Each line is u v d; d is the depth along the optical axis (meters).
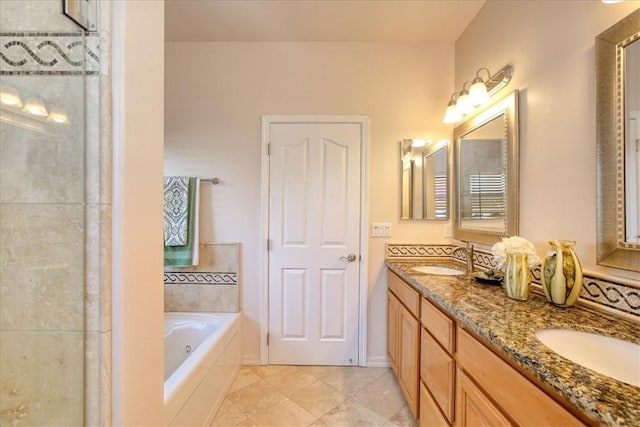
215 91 2.39
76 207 0.61
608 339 0.91
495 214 1.78
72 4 0.60
